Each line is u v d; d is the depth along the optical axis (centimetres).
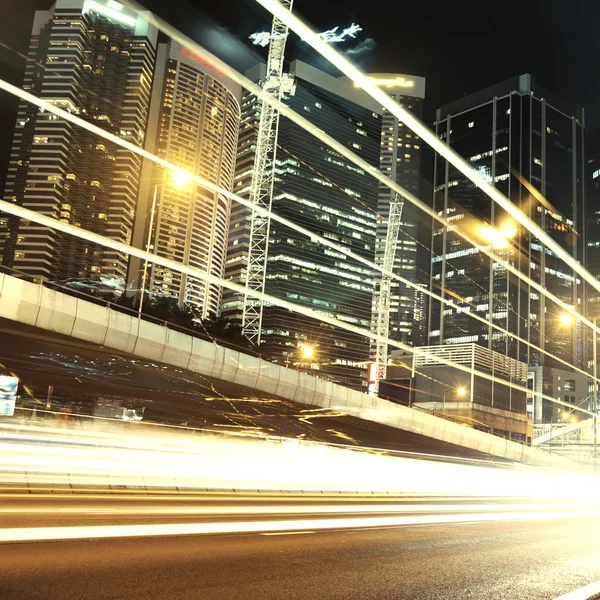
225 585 802
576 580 984
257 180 12938
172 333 5075
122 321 4831
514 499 3117
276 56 13075
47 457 2155
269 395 5703
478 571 1020
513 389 11456
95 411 10731
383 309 18225
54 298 4491
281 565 952
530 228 3675
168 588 767
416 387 11319
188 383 5816
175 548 1012
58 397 10706
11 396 5553
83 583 761
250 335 12425
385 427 6359
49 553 910
